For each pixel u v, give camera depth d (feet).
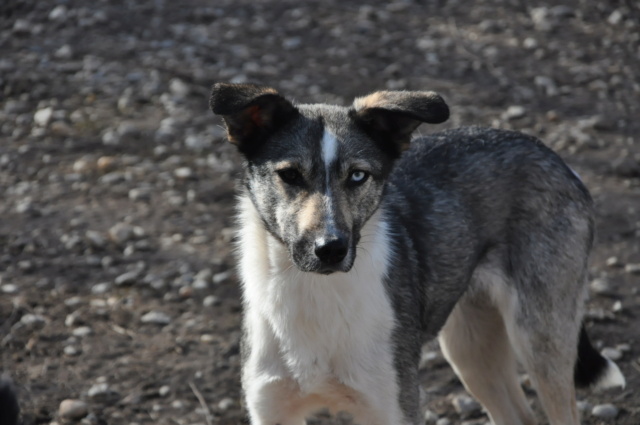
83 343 28.84
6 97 47.37
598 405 26.17
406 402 21.08
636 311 30.78
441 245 22.84
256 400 21.18
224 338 29.35
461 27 57.98
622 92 49.65
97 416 25.27
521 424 24.61
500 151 23.98
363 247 20.54
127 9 59.00
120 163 41.39
